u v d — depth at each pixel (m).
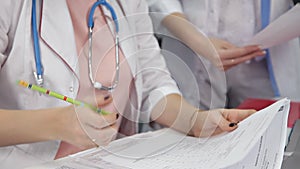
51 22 0.92
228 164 0.65
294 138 0.80
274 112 0.80
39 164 0.75
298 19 1.11
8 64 0.89
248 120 0.83
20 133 0.78
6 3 0.89
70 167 0.70
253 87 1.47
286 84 1.43
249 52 1.25
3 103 0.92
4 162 0.84
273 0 1.38
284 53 1.40
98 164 0.70
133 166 0.69
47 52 0.90
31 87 0.85
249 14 1.42
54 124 0.77
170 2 1.43
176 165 0.69
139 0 1.09
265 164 0.66
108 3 0.98
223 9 1.42
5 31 0.89
